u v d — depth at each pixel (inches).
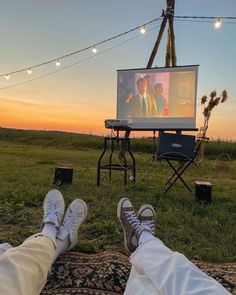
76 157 358.3
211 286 40.6
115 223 106.4
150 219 82.3
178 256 49.1
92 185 178.1
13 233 94.0
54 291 60.6
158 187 179.8
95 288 62.4
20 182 176.4
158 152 162.7
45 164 286.2
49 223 70.8
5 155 367.9
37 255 50.9
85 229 100.7
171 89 256.2
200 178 235.3
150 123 260.7
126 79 266.2
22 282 42.1
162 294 40.9
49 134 671.1
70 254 75.5
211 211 130.6
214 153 436.5
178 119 254.4
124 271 68.6
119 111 267.9
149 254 52.7
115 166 192.4
